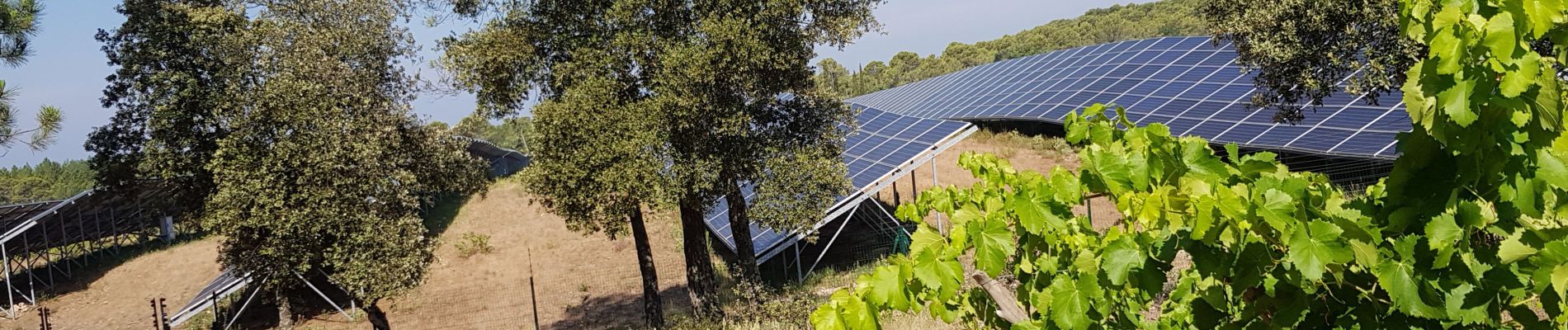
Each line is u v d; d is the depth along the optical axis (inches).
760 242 806.5
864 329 126.6
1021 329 147.6
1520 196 95.4
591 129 503.5
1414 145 100.2
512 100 583.2
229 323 938.1
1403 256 103.4
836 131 624.7
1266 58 590.9
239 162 570.6
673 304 805.9
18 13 379.6
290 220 538.6
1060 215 142.9
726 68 500.1
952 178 1187.9
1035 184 171.8
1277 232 114.5
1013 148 1259.2
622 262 1053.8
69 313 1182.3
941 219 852.6
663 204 506.0
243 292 1048.2
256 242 626.8
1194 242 123.3
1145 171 129.8
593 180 511.5
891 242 899.4
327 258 563.8
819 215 575.2
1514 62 85.0
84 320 1135.6
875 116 1109.7
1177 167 128.8
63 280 1369.3
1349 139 753.6
